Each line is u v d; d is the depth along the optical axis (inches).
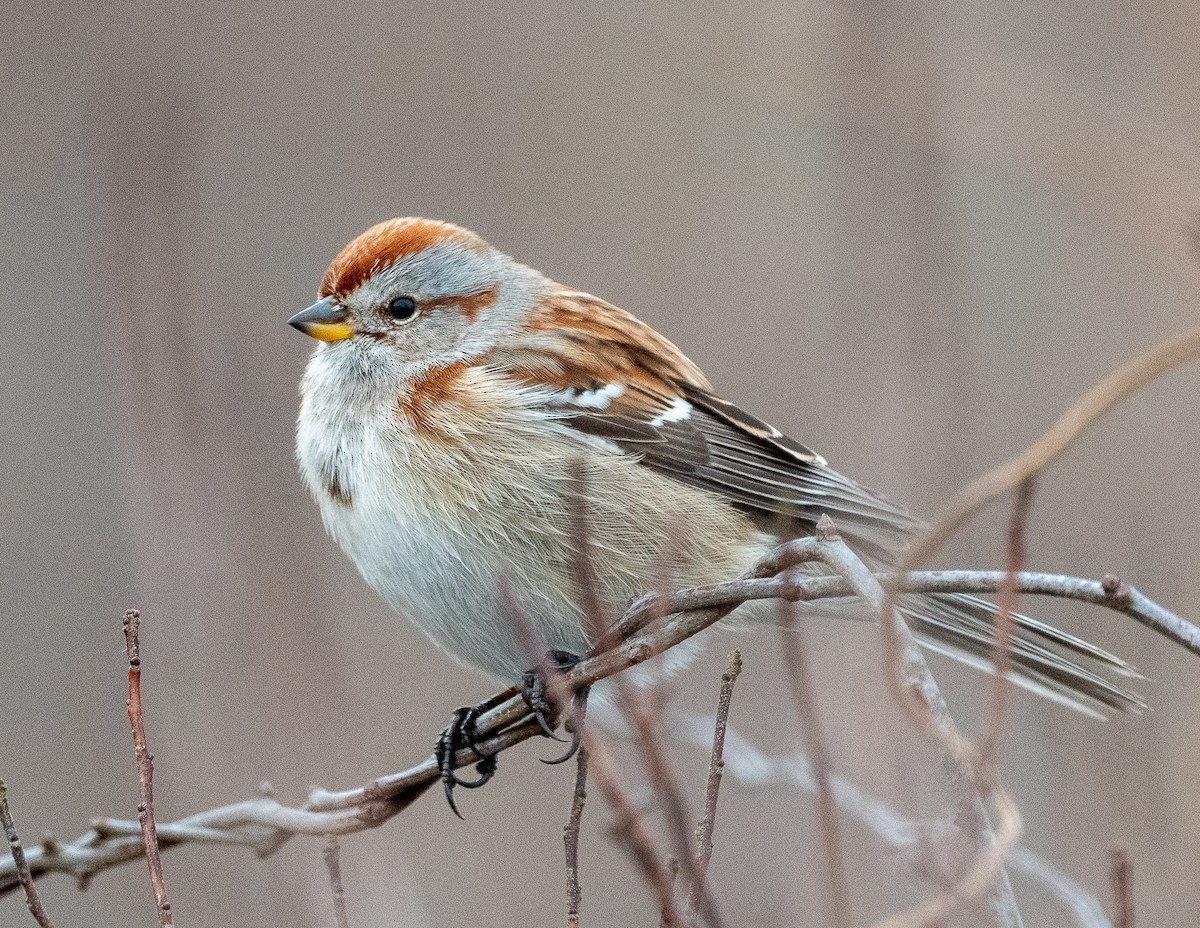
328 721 396.5
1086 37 624.7
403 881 363.3
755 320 631.8
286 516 440.1
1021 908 385.4
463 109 673.0
